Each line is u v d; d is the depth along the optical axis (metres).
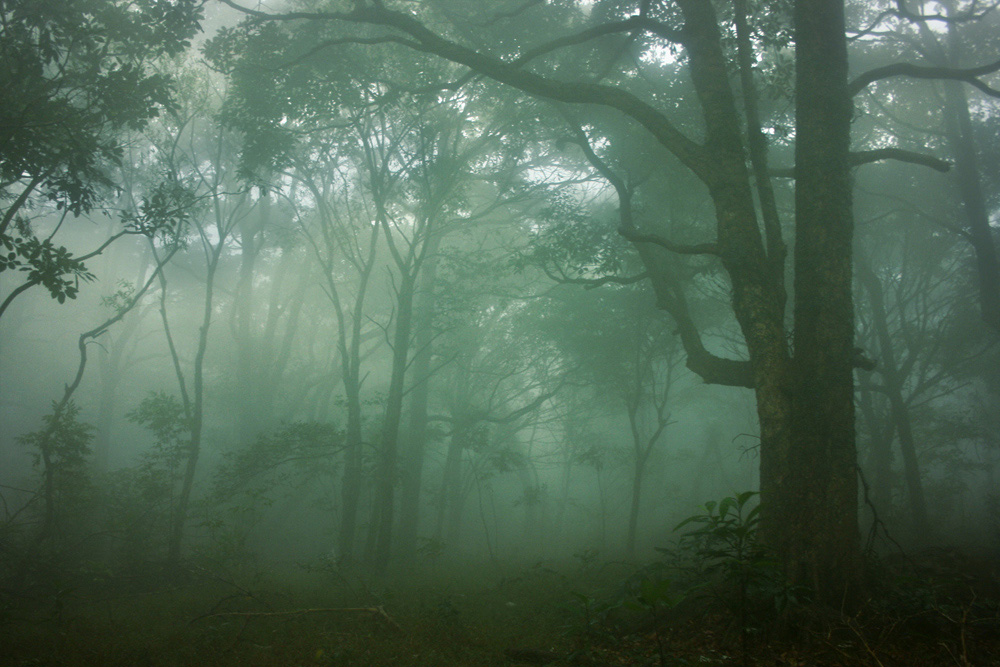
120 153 12.91
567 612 9.04
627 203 13.50
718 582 8.72
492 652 7.54
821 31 10.80
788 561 8.63
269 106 15.52
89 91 12.51
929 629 7.79
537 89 12.28
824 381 9.26
